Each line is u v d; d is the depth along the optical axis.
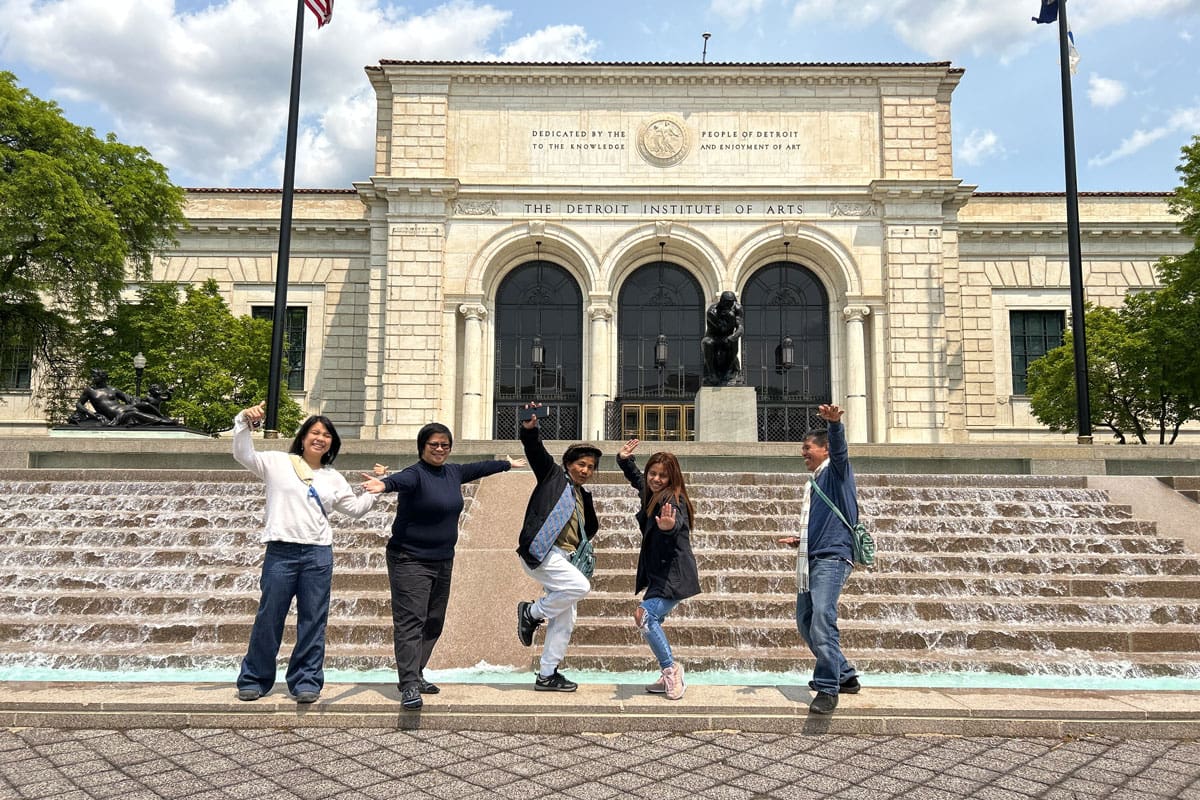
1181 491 12.41
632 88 31.61
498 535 9.98
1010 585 8.98
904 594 8.97
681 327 31.70
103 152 26.98
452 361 30.09
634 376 31.44
